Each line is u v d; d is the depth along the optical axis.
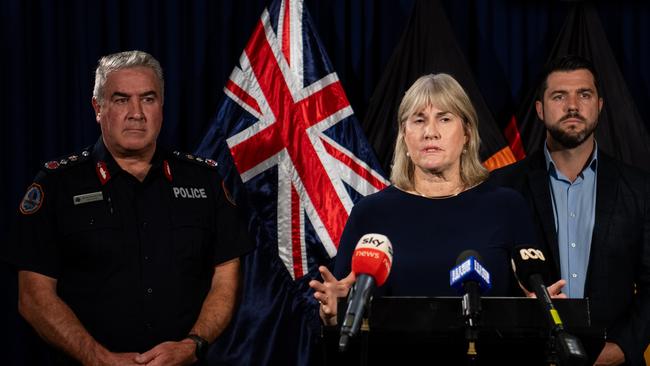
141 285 2.50
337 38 4.03
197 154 3.62
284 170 3.65
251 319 3.59
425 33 3.92
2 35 3.76
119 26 3.91
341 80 4.02
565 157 3.09
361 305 1.59
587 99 3.02
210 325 2.52
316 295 1.81
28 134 3.79
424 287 2.31
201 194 2.67
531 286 1.73
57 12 3.87
